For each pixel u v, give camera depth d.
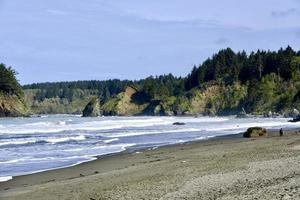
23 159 36.34
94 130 76.94
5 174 28.81
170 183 21.22
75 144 49.72
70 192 21.02
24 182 25.72
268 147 37.50
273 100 188.50
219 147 41.06
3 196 21.02
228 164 26.78
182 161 30.44
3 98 164.00
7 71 167.12
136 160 34.22
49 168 31.27
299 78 196.00
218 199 16.66
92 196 19.50
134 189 20.39
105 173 27.34
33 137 60.12
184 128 83.38
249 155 31.47
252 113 187.62
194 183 20.62
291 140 45.19
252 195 16.94
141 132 70.62
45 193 21.22
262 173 22.27
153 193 18.98
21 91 176.50
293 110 156.50
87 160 35.34
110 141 53.47
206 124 100.94
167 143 49.97
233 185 19.45
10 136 62.25
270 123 103.19
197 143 48.22
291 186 18.27
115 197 18.78
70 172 29.23
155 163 30.64
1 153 40.78
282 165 24.72
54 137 59.91
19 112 169.12
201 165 27.27
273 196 16.50
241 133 66.19
